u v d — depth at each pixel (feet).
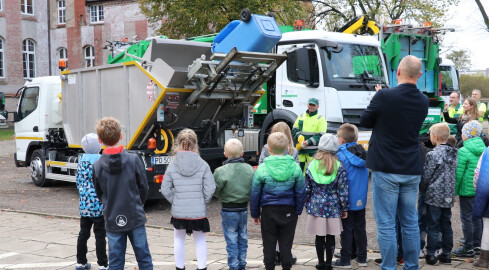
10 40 102.01
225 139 32.22
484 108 32.12
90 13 105.40
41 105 37.60
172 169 16.62
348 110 35.24
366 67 37.29
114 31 101.19
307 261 18.79
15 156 40.01
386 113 15.52
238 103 30.66
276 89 37.81
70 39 106.63
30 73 106.83
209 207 30.37
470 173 18.62
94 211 17.15
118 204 15.12
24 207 30.76
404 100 15.46
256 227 25.03
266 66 28.12
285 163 16.12
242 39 27.84
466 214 18.84
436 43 46.06
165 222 26.73
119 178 15.14
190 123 30.30
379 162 15.69
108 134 15.25
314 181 17.04
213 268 18.22
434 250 17.98
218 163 32.91
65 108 33.88
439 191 17.58
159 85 27.22
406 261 16.16
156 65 27.61
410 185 15.81
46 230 24.49
